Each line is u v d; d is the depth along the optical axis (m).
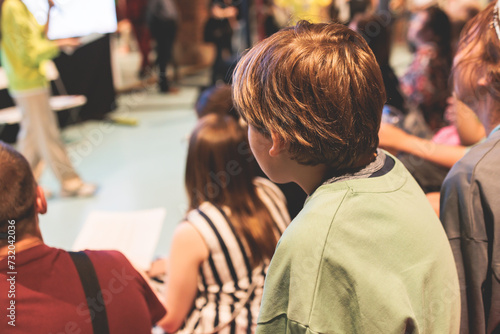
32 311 0.79
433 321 0.63
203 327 1.24
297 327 0.58
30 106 3.04
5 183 0.80
